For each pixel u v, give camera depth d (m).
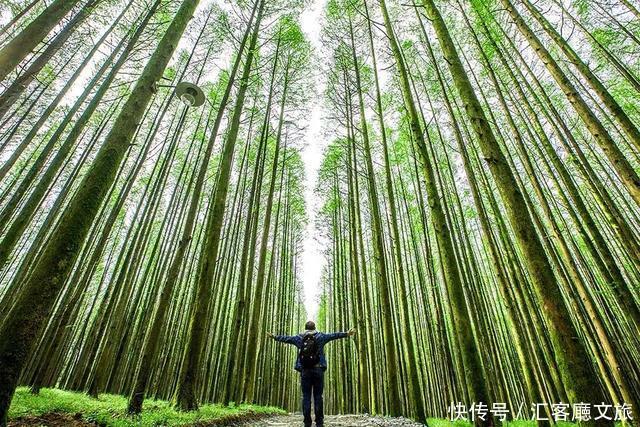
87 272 9.45
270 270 18.20
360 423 7.39
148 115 13.70
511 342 16.52
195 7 4.73
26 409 4.54
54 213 10.54
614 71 10.50
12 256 14.46
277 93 14.59
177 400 6.42
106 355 9.53
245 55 12.53
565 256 8.09
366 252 23.45
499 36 10.37
